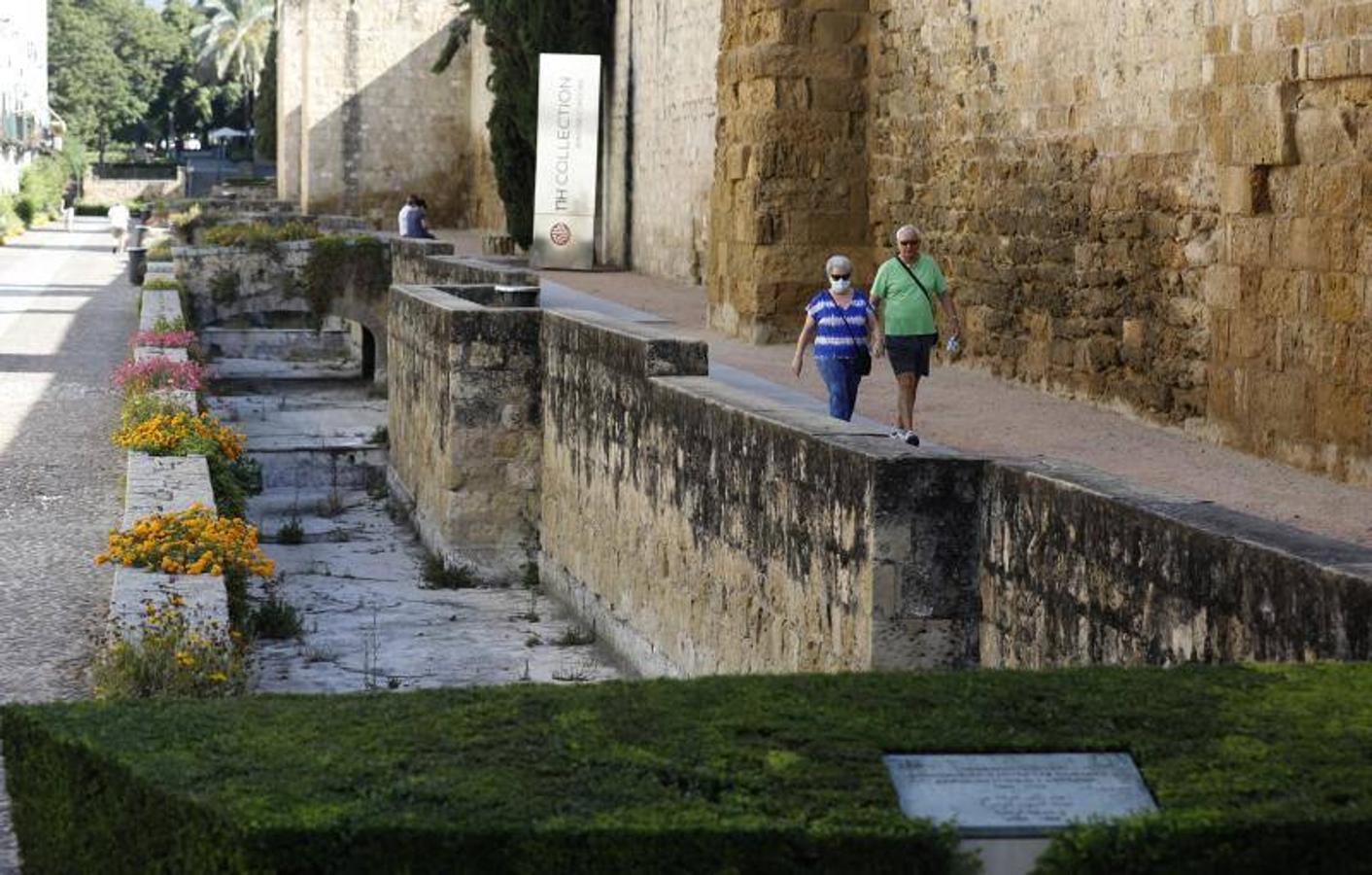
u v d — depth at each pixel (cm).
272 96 9525
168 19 15400
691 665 1422
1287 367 1488
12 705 628
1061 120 1889
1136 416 1750
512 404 2038
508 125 4703
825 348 1628
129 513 1487
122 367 2772
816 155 2414
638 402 1580
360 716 595
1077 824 516
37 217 8856
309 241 3716
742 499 1294
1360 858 512
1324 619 712
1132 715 590
